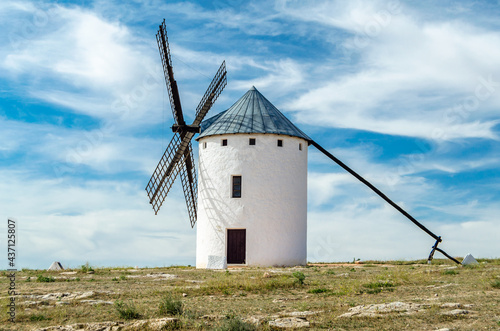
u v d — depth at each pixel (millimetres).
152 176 34531
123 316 13359
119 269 28984
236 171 32250
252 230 31656
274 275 22906
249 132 32219
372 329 11469
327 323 12117
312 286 19203
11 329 12172
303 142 34062
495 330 10867
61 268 27750
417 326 11492
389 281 19609
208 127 34719
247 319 12773
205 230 32812
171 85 35188
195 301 16031
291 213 32594
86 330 12086
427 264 31516
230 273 25266
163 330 12000
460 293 15758
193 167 37031
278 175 32406
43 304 15102
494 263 28516
